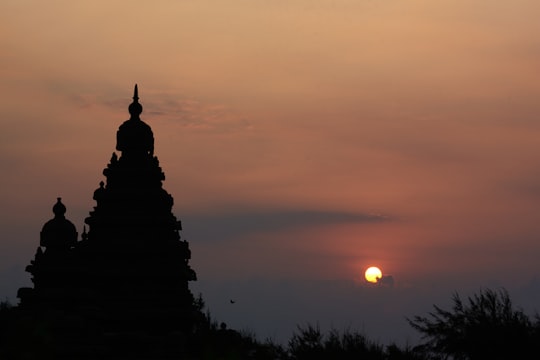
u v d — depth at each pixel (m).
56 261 104.25
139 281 101.19
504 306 105.44
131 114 107.81
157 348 95.62
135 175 105.38
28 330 83.56
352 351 101.00
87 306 98.25
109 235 102.94
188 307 102.38
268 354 102.19
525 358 101.00
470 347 102.38
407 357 102.56
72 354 92.50
